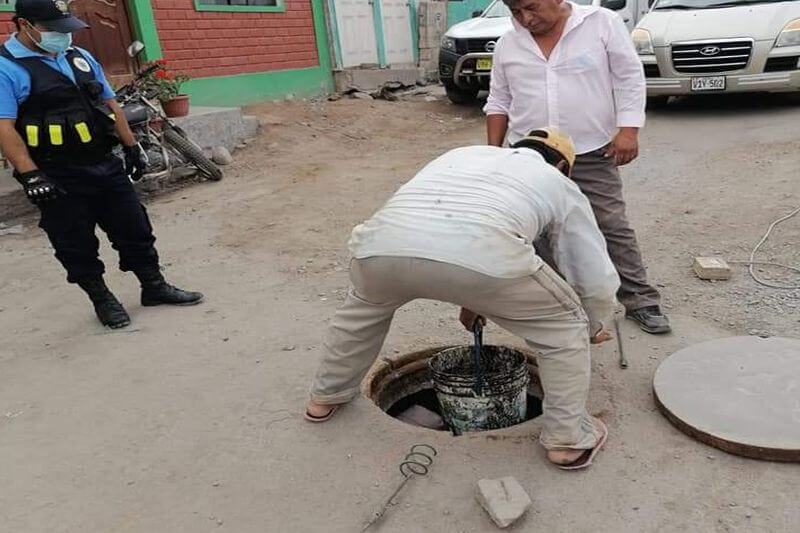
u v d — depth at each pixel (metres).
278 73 11.00
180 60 9.38
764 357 3.06
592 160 3.27
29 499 2.63
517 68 3.18
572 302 2.38
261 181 7.42
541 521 2.35
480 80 10.62
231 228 5.87
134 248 4.12
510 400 2.97
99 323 4.14
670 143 7.60
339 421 2.97
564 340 2.41
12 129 3.39
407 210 2.33
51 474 2.76
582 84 3.10
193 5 9.43
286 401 3.16
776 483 2.44
